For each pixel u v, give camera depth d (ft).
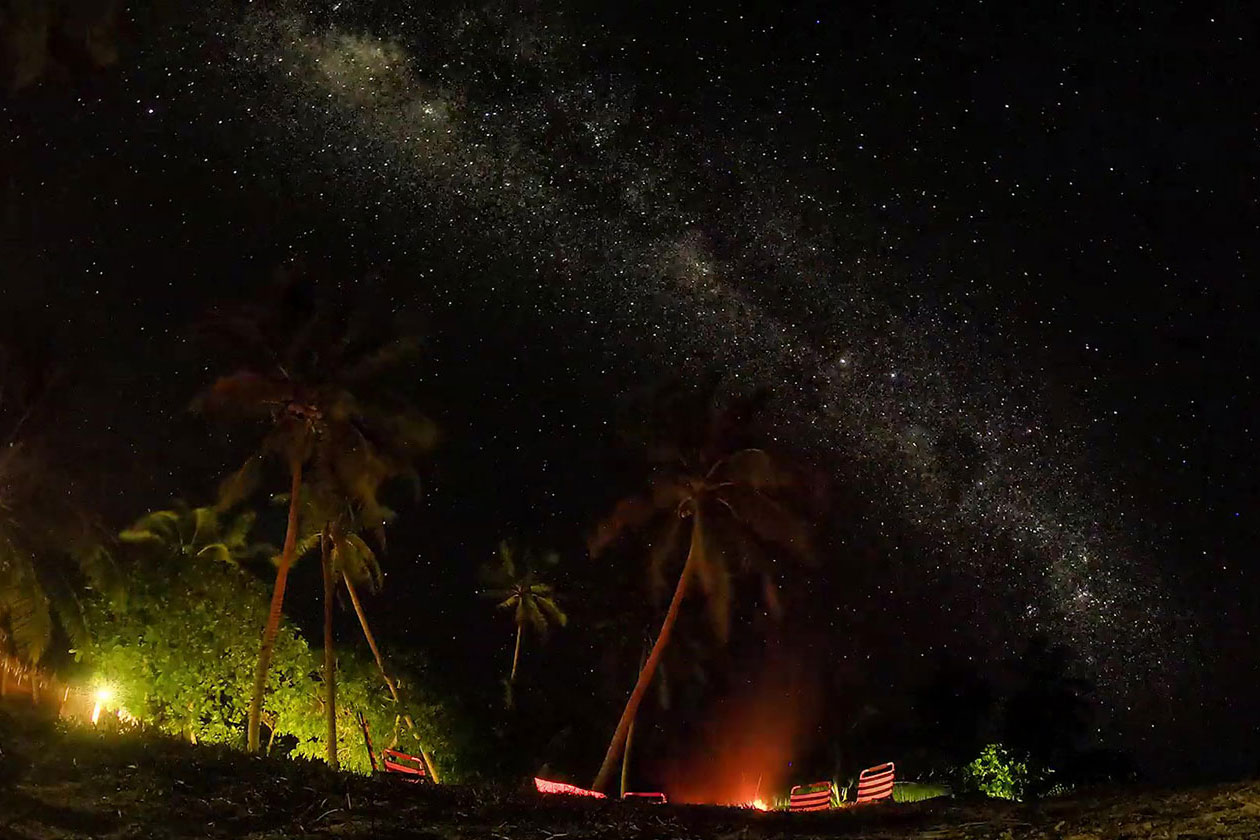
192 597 126.31
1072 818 45.57
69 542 108.27
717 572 140.77
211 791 47.24
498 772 178.50
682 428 142.82
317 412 122.42
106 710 84.84
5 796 40.81
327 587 142.82
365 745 150.00
